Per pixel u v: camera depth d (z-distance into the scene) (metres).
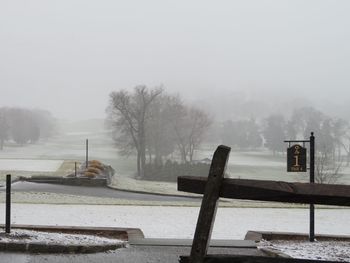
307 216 18.05
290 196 3.62
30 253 8.52
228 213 18.44
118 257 8.59
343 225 15.84
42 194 24.09
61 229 11.81
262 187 3.65
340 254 8.86
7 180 9.79
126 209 18.52
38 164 54.06
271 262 3.75
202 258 3.60
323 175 53.84
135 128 82.50
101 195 26.14
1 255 8.27
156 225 14.34
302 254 8.84
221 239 11.71
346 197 3.53
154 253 9.12
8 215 9.76
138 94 88.00
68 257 8.37
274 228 14.55
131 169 94.62
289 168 11.55
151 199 25.19
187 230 13.48
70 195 24.44
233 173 97.88
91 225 13.67
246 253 9.53
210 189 3.67
